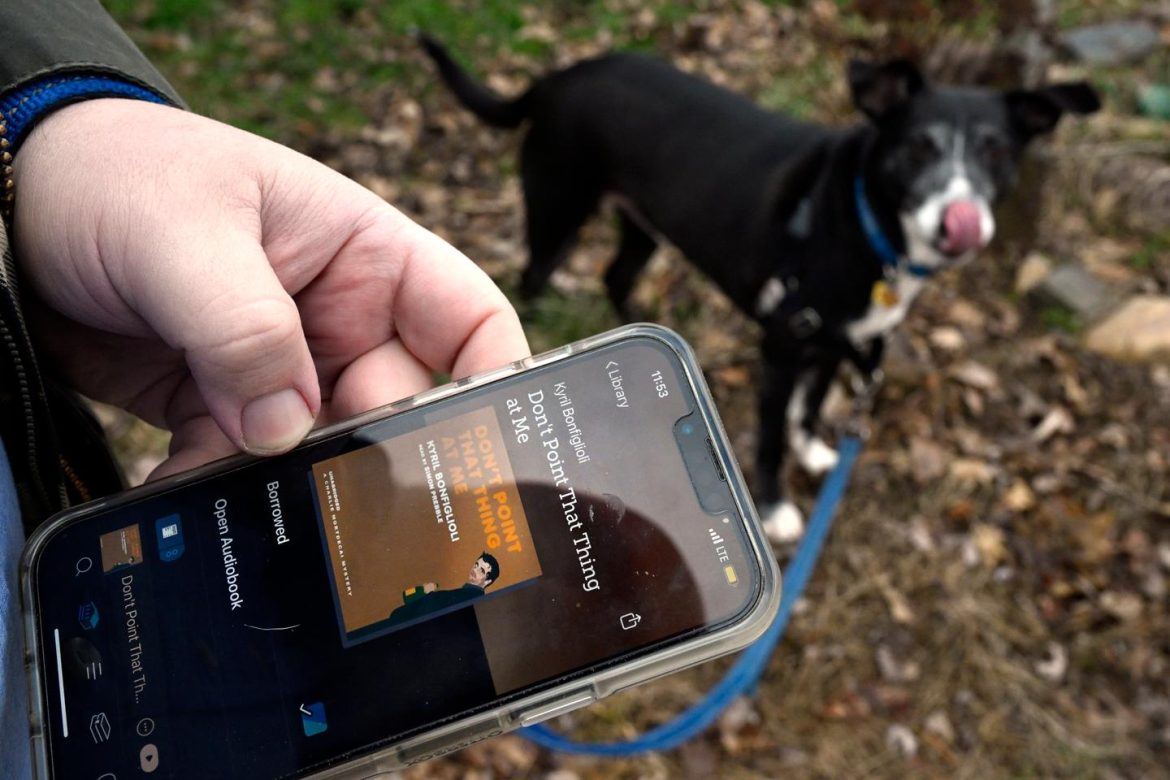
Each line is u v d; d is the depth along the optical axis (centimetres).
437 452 23
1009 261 74
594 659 21
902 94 50
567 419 23
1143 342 67
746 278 54
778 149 53
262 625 21
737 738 51
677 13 93
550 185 63
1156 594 57
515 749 50
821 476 62
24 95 20
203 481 22
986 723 53
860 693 53
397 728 21
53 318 23
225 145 21
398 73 83
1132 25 96
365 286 24
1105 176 80
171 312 20
